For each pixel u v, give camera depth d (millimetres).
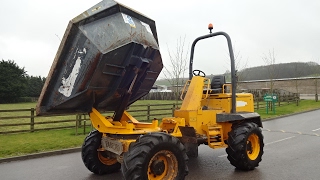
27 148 8445
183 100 6043
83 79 4305
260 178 5398
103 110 5371
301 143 9203
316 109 23188
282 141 9656
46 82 4559
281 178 5379
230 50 6055
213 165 6473
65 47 4402
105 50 4188
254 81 47500
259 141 6188
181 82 17875
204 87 6625
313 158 7031
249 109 6891
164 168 4480
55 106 4621
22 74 61125
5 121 17609
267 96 20109
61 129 12375
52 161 7254
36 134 11008
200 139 5672
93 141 5645
